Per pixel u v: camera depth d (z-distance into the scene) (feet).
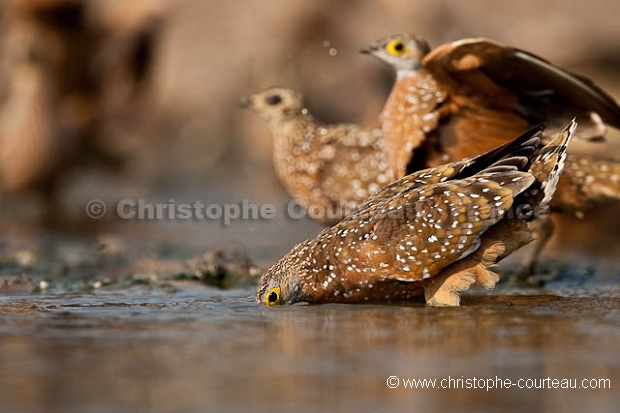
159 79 70.74
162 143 74.18
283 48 76.23
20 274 41.60
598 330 27.25
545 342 25.63
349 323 28.53
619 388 21.36
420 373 22.40
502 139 39.70
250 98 47.52
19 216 62.85
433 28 75.05
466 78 38.37
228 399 20.27
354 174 44.60
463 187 31.27
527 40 76.18
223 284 39.19
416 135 40.19
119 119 67.05
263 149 75.82
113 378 21.91
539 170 31.58
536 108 39.37
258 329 27.63
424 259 31.17
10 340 26.00
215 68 76.69
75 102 65.26
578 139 39.93
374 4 76.84
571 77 37.14
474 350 24.66
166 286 38.17
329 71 75.92
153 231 58.90
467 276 31.65
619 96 74.49
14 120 63.98
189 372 22.47
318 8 76.38
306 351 24.61
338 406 19.86
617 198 38.52
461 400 20.44
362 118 74.64
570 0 77.92
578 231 52.54
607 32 76.89
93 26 65.00
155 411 19.40
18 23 64.85
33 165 63.87
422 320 28.96
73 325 28.30
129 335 26.73
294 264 33.04
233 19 77.82
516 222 31.58
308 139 46.19
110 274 42.14
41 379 21.81
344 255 32.07
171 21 76.54
